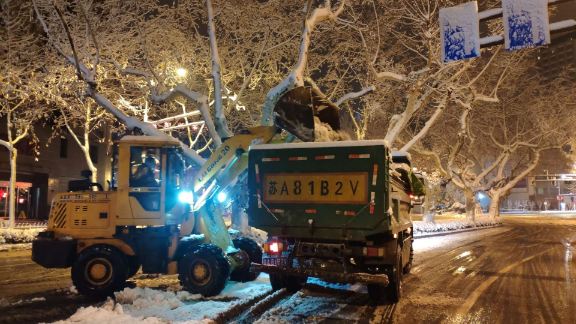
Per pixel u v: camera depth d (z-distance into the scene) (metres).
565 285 9.55
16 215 30.47
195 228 8.61
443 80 18.53
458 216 44.44
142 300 7.13
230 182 8.96
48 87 18.34
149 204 8.22
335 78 20.64
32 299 7.79
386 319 6.65
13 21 16.45
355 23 16.36
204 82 20.98
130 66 18.03
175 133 35.19
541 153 40.16
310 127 8.62
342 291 8.59
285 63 19.39
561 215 65.19
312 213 7.36
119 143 8.25
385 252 7.26
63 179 33.22
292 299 7.79
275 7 16.72
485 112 33.28
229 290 8.38
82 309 6.34
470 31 9.67
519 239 22.89
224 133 13.87
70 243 8.03
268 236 7.72
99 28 16.58
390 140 17.02
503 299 8.11
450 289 9.02
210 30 14.21
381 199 6.95
